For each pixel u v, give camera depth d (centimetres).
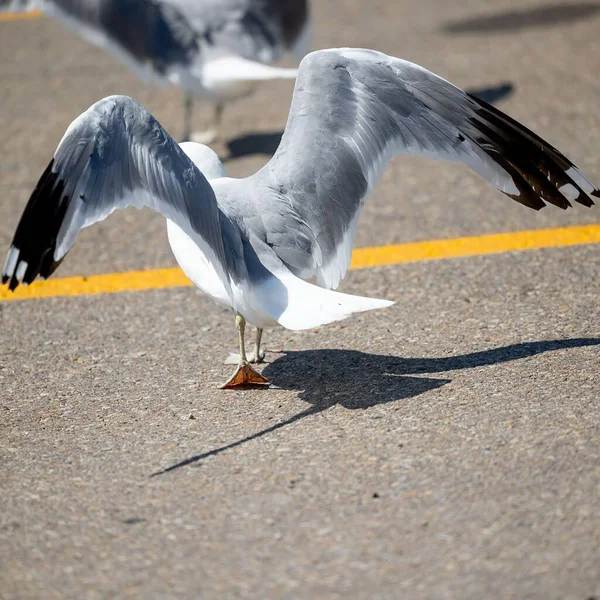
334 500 807
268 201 970
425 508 786
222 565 734
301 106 985
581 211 1484
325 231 977
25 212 848
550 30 2436
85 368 1103
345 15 2673
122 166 866
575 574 697
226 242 938
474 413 930
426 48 2347
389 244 1416
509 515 769
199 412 981
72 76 2325
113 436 943
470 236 1424
